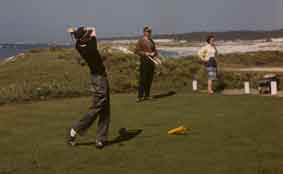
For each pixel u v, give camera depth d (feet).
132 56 78.69
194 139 25.93
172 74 63.77
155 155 22.74
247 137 26.02
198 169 20.24
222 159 21.67
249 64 194.80
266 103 38.91
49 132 29.04
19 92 47.60
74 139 24.93
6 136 27.96
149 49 41.81
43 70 71.20
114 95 49.49
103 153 23.35
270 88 48.67
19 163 21.83
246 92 49.57
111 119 33.01
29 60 89.30
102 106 24.18
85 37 23.20
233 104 38.81
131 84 57.93
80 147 24.76
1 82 63.41
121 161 21.88
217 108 36.78
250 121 30.71
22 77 66.28
